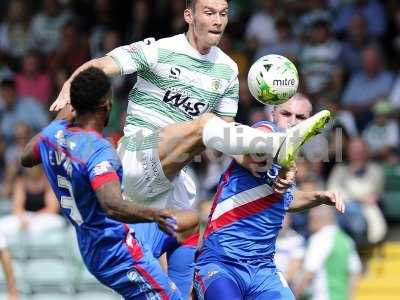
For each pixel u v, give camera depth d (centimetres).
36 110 3478
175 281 1756
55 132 1591
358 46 3438
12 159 3341
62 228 3067
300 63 3431
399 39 3541
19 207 3078
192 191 1797
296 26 3619
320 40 3447
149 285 1598
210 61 1744
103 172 1516
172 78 1727
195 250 1767
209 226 1738
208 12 1705
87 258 1591
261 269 1720
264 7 3644
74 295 3053
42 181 3091
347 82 3422
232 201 1717
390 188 3238
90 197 1554
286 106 1712
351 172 3067
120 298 3045
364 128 3303
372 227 3045
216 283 1688
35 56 3622
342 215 2995
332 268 2659
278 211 1730
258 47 3525
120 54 1706
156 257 1744
